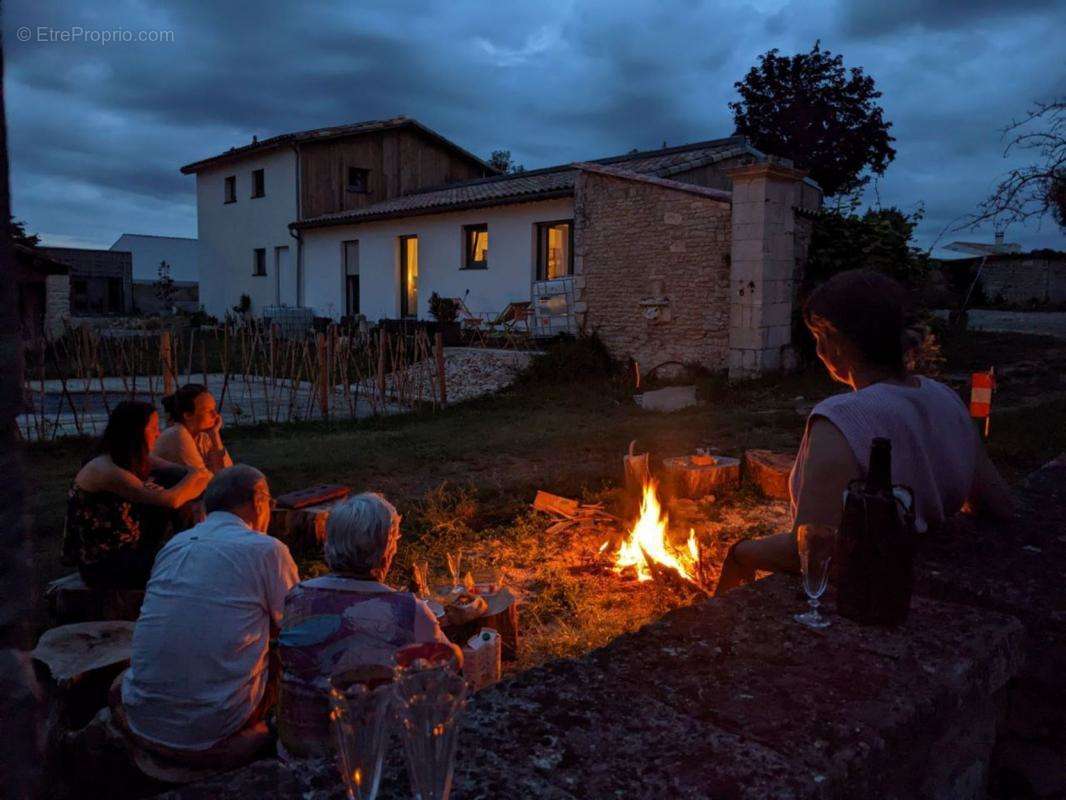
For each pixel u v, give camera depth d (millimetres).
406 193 26516
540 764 1176
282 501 5844
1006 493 2348
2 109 750
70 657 3428
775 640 1599
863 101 31109
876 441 1656
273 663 3193
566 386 14695
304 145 24344
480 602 4012
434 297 19656
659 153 20344
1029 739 1836
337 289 23859
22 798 792
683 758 1189
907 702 1351
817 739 1239
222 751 2770
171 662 2740
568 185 17328
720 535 5957
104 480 4105
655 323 15188
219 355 20219
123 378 12523
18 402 776
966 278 31203
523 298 18359
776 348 13773
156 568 2926
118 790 2916
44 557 5273
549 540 5973
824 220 14594
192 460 5152
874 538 1634
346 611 2514
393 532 2676
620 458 8500
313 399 13273
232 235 28062
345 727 1016
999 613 1803
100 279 39406
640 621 4457
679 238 14703
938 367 12922
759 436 9289
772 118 31328
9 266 763
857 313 2088
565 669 1484
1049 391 12281
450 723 1002
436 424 11602
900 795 1359
